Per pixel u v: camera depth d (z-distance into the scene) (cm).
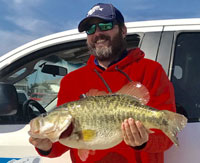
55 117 155
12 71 249
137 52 196
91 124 152
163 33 223
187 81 212
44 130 154
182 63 216
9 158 219
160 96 177
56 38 250
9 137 222
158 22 231
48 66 285
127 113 149
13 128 229
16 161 217
